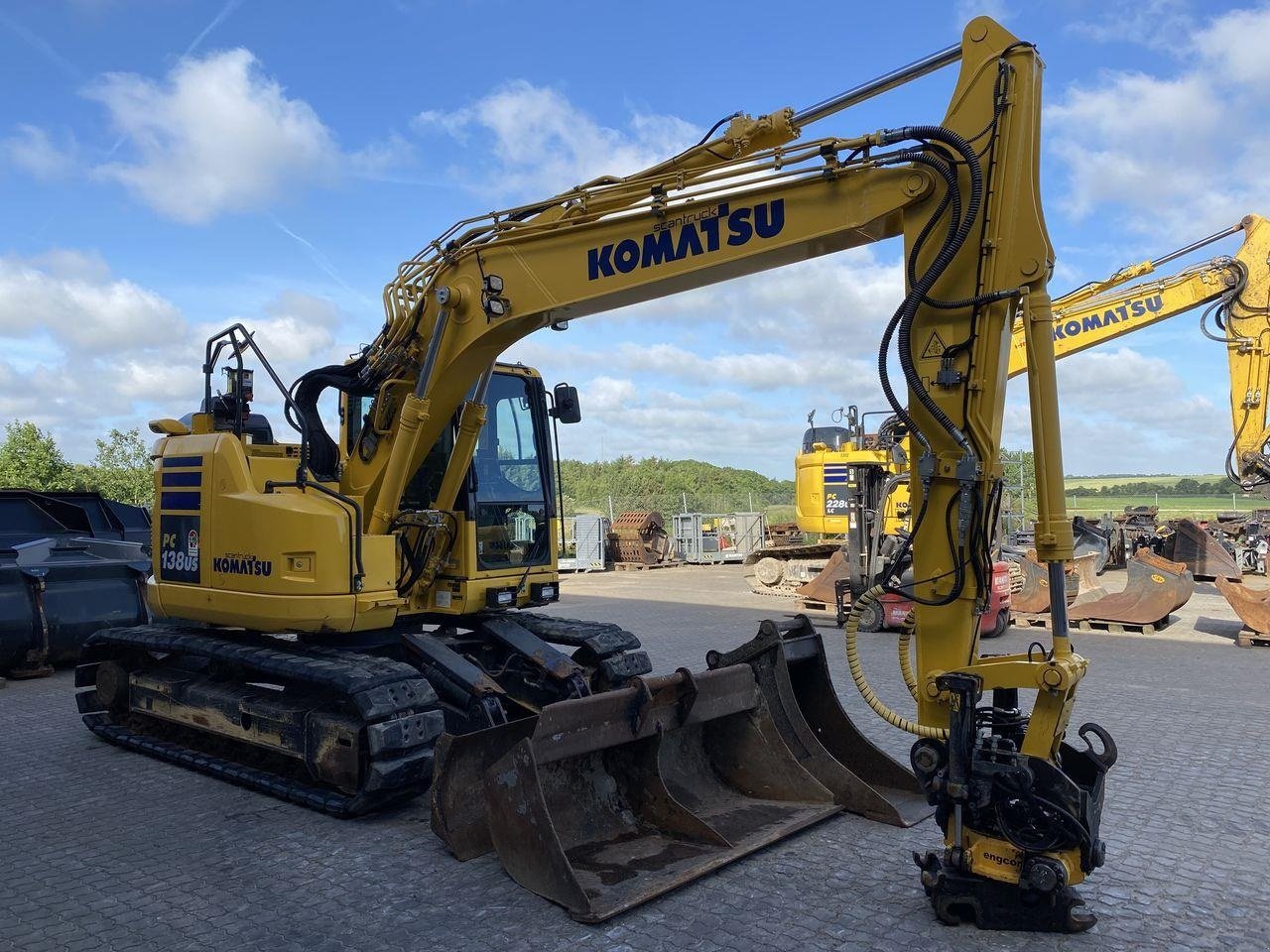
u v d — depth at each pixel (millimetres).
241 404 6727
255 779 5941
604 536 24969
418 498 6840
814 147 4469
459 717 6082
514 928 3975
